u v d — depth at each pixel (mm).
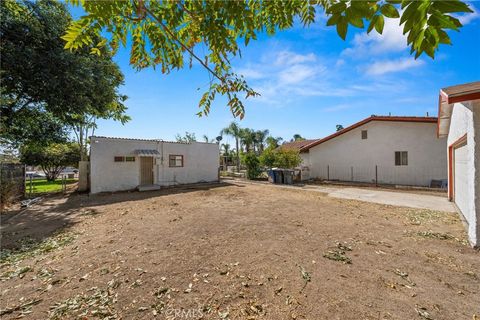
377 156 15203
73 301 2654
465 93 3936
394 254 3824
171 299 2654
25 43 9883
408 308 2441
